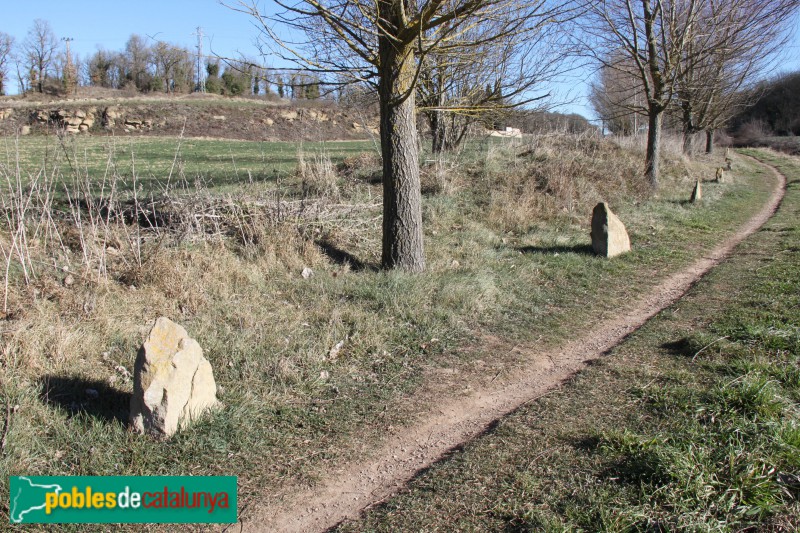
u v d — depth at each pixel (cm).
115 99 5459
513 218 1162
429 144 1777
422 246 795
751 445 341
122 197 1002
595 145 1805
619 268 912
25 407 410
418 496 341
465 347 599
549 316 701
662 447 344
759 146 6112
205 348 530
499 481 346
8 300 560
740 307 661
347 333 599
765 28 1524
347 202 1074
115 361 498
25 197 707
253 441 414
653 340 588
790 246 1004
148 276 659
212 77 6669
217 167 2077
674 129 3675
